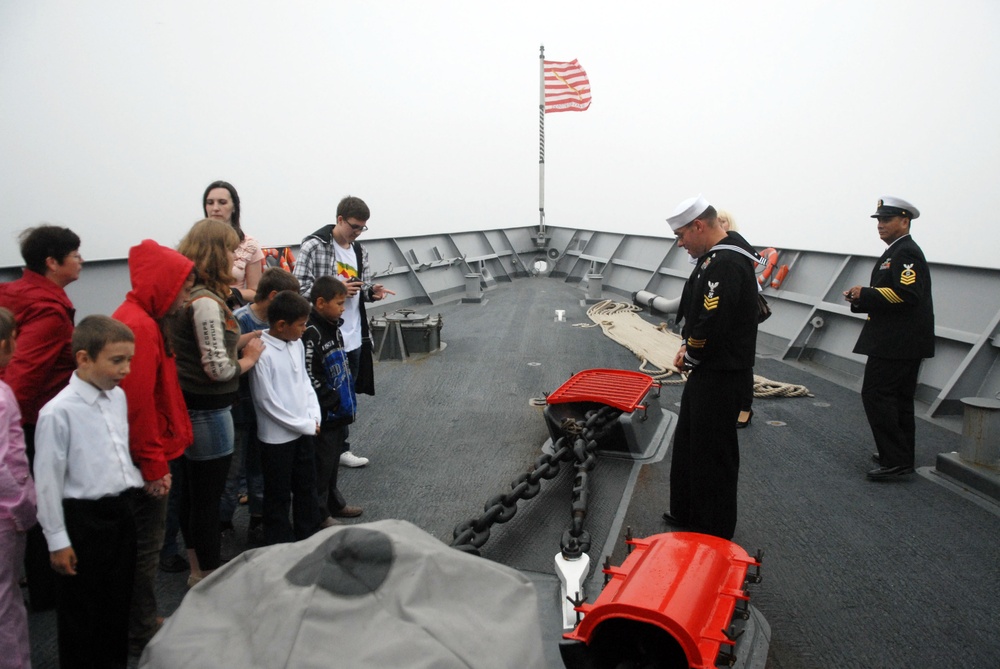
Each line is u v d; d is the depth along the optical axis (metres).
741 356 3.38
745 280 3.34
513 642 1.20
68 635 2.33
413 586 1.21
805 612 2.97
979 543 3.57
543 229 16.56
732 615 2.17
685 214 3.48
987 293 5.88
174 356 2.71
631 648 2.06
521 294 13.52
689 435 3.64
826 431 5.36
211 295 2.85
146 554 2.63
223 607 1.27
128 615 2.45
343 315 4.62
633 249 13.30
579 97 17.14
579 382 5.20
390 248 12.23
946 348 6.07
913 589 3.15
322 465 3.63
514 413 5.86
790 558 3.44
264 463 3.23
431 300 12.16
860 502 4.09
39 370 2.84
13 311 2.84
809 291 8.10
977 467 4.30
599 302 12.08
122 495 2.37
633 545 2.60
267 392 3.13
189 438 2.75
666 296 11.19
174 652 1.17
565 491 4.23
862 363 6.88
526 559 3.35
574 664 1.98
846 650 2.71
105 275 6.71
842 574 3.29
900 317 4.28
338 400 3.60
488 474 4.52
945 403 5.61
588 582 3.09
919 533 3.69
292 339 3.21
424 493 4.22
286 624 1.15
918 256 4.27
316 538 1.38
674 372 7.05
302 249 4.49
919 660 2.65
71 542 2.28
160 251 2.53
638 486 4.31
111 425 2.35
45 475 2.20
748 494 4.21
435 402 6.23
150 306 2.53
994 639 2.78
